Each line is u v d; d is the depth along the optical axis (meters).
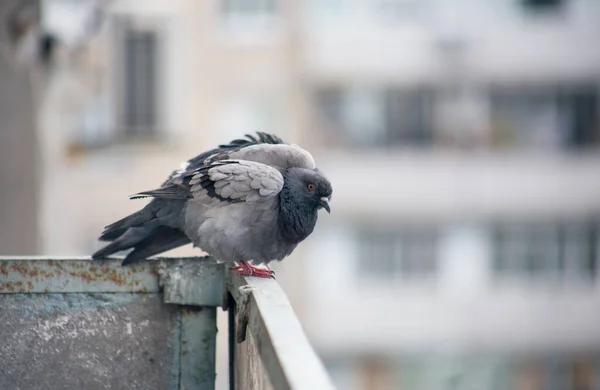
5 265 4.21
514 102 21.33
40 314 4.23
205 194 4.87
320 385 2.58
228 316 4.31
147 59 19.80
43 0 12.10
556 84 21.23
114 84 19.58
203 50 20.08
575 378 21.77
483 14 20.97
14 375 4.21
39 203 12.03
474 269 21.39
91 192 19.66
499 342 21.47
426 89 21.05
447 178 21.16
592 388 21.67
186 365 4.30
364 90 20.92
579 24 20.92
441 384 21.59
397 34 20.73
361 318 21.16
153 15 19.72
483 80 21.08
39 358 4.23
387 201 21.11
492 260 21.48
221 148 5.47
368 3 20.64
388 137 21.09
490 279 21.48
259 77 20.28
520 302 21.41
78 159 15.96
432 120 21.11
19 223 11.87
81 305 4.25
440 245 21.36
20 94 11.79
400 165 21.06
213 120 20.20
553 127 21.34
